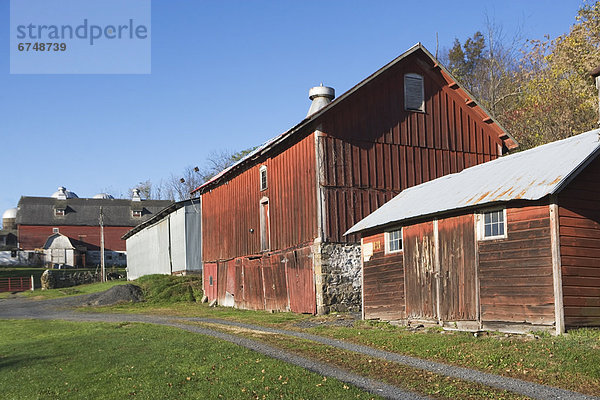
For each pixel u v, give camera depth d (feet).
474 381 33.22
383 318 60.80
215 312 86.84
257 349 45.65
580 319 42.55
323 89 93.15
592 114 97.96
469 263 49.37
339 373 36.50
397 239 59.41
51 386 36.76
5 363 46.29
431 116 79.61
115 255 272.92
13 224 302.25
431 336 47.47
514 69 137.18
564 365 34.45
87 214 275.59
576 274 42.83
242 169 95.76
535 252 43.88
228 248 100.99
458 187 54.80
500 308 46.29
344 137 73.51
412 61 79.10
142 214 282.97
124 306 104.53
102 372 39.70
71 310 101.24
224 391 32.37
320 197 71.20
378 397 30.30
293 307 76.84
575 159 43.98
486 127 83.30
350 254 71.87
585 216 43.91
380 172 75.05
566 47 100.58
